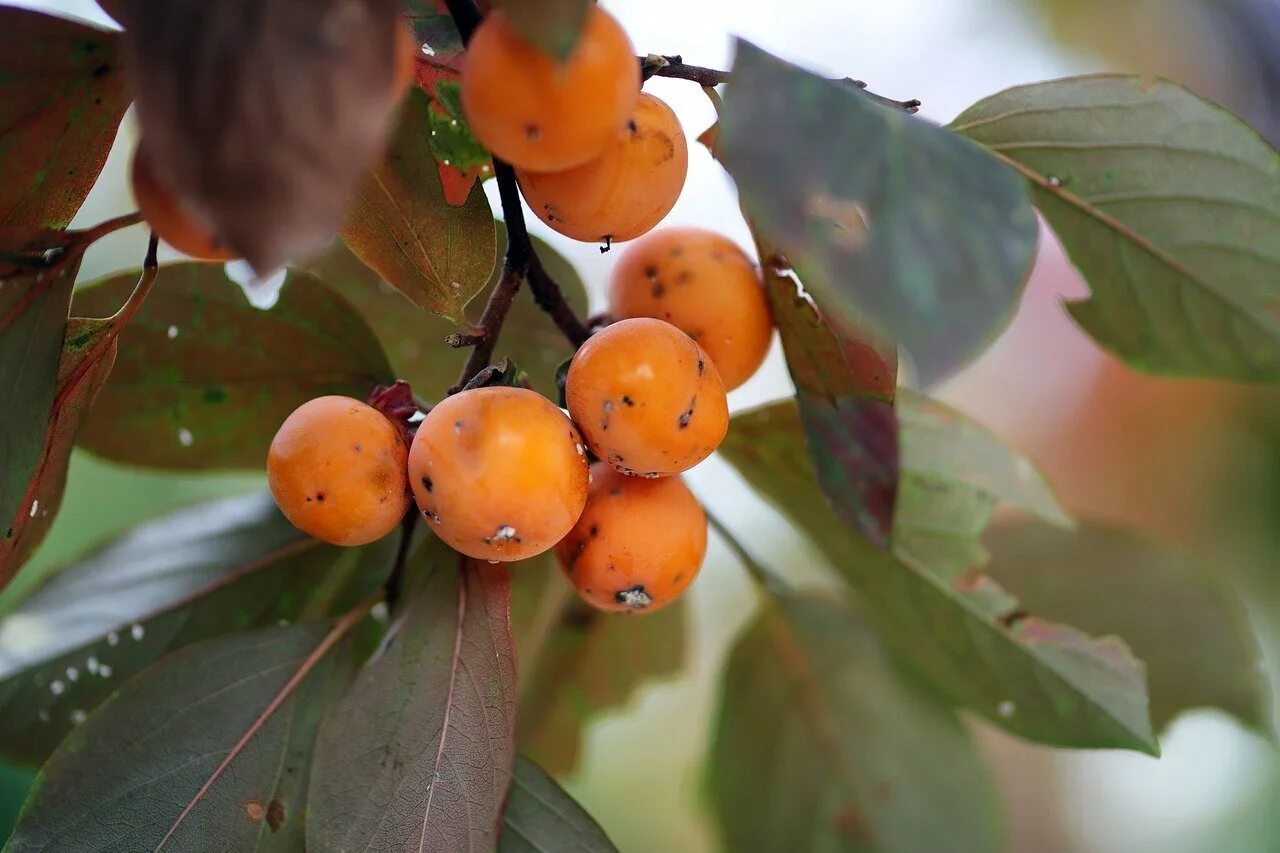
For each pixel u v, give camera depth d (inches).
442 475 17.2
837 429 18.9
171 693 18.7
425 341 21.4
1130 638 22.2
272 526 20.6
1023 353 33.4
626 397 17.4
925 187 16.1
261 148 15.5
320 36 15.6
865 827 22.2
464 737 18.0
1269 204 18.6
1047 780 35.4
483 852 17.7
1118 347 19.9
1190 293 19.3
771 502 21.1
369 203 17.4
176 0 15.6
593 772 34.0
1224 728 33.6
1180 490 33.2
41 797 18.1
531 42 15.8
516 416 17.3
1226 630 22.1
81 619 20.3
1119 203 18.9
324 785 17.9
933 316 15.9
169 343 19.6
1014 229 16.1
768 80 16.3
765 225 16.0
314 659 19.1
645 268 19.0
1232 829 34.8
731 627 30.8
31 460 17.1
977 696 21.5
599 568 18.3
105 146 17.3
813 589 22.6
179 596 20.4
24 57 16.7
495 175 18.2
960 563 20.7
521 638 21.6
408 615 18.5
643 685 22.7
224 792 18.4
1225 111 18.3
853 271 15.9
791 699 22.5
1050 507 20.6
